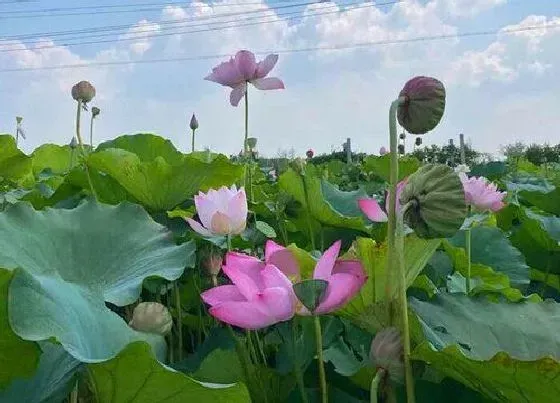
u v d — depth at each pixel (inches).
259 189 125.3
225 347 60.7
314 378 55.7
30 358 37.3
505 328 51.8
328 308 41.6
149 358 34.6
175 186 96.4
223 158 96.0
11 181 153.1
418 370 41.9
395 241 41.0
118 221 68.4
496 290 79.6
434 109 42.3
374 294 49.4
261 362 64.7
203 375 55.0
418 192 40.7
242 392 35.4
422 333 47.1
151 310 49.3
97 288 59.3
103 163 94.3
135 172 94.9
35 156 187.8
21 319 34.5
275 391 55.2
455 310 52.7
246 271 42.8
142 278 60.9
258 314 40.6
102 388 37.5
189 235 80.9
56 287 39.3
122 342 42.1
